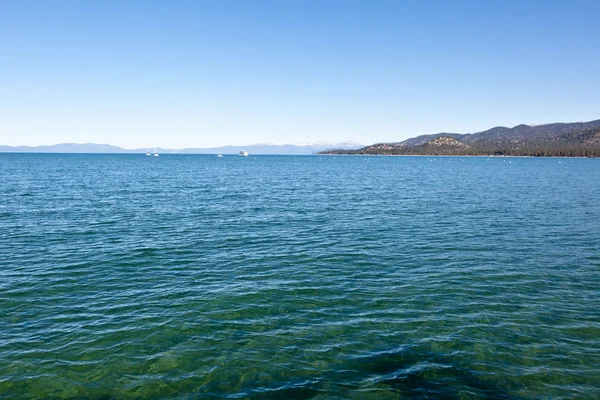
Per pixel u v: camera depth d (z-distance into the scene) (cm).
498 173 10488
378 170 12369
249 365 1132
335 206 4106
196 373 1091
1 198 4250
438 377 1088
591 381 1077
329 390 1027
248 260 2131
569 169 12900
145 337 1277
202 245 2441
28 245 2377
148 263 2059
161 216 3400
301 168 13725
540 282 1822
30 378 1054
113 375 1076
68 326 1346
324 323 1395
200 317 1427
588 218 3431
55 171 9338
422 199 4706
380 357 1182
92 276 1847
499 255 2267
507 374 1104
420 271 1970
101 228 2877
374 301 1588
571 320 1434
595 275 1927
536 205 4212
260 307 1520
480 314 1476
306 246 2444
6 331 1302
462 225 3112
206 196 4838
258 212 3681
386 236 2727
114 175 8412
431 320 1423
